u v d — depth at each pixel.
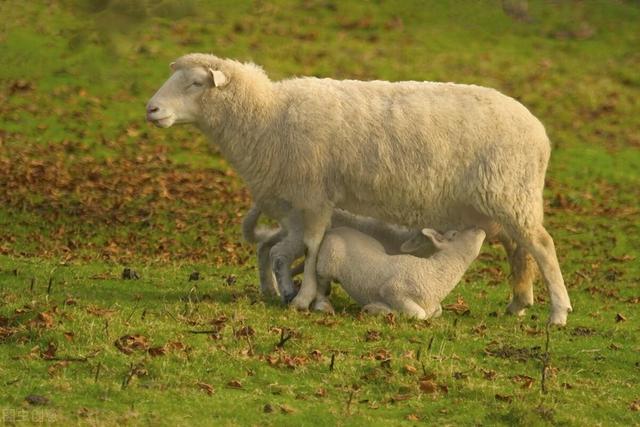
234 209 34.91
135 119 45.44
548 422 16.41
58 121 44.03
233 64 21.77
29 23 52.94
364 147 21.30
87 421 15.13
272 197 22.03
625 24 64.69
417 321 21.00
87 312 20.12
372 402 16.89
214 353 18.14
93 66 49.34
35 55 49.78
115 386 16.56
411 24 61.59
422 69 55.09
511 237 21.91
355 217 23.17
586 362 19.72
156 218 32.94
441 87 21.80
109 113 45.75
